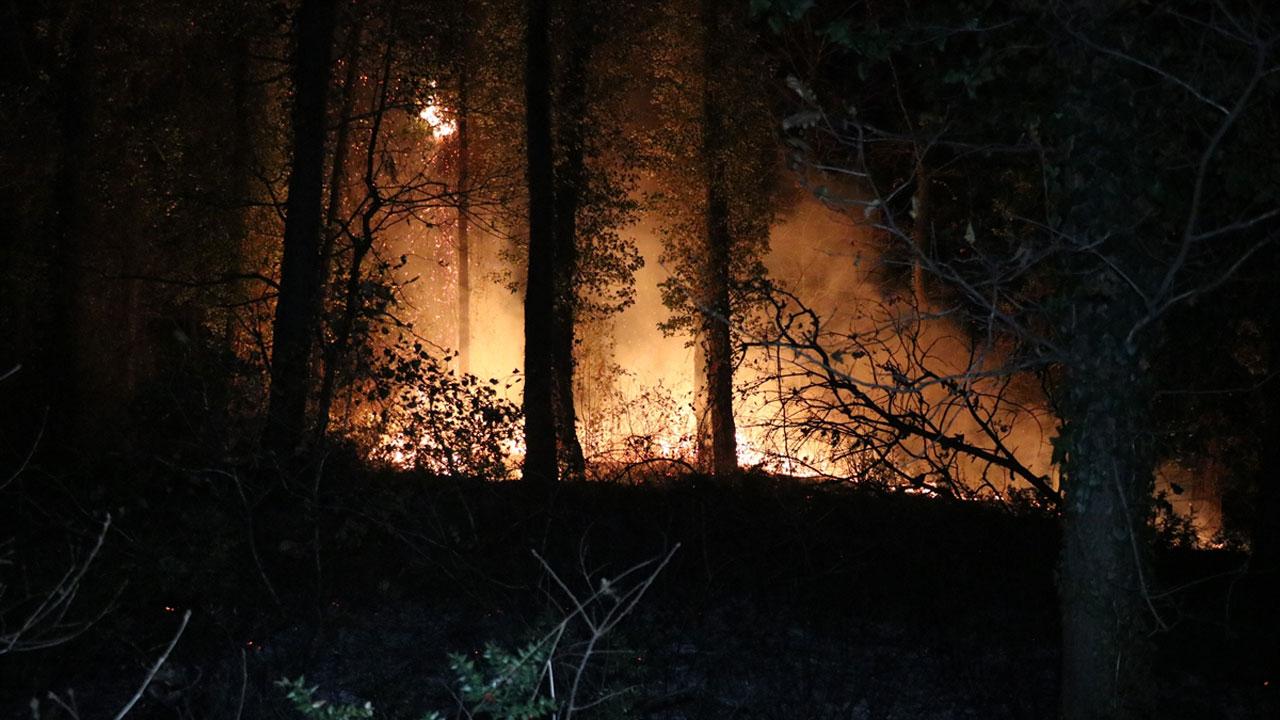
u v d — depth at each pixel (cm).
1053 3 616
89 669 783
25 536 1083
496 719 463
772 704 757
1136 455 616
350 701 728
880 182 1518
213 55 2253
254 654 832
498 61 2264
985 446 2053
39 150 1950
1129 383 616
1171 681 829
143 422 1203
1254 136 668
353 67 2044
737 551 1126
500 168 2278
